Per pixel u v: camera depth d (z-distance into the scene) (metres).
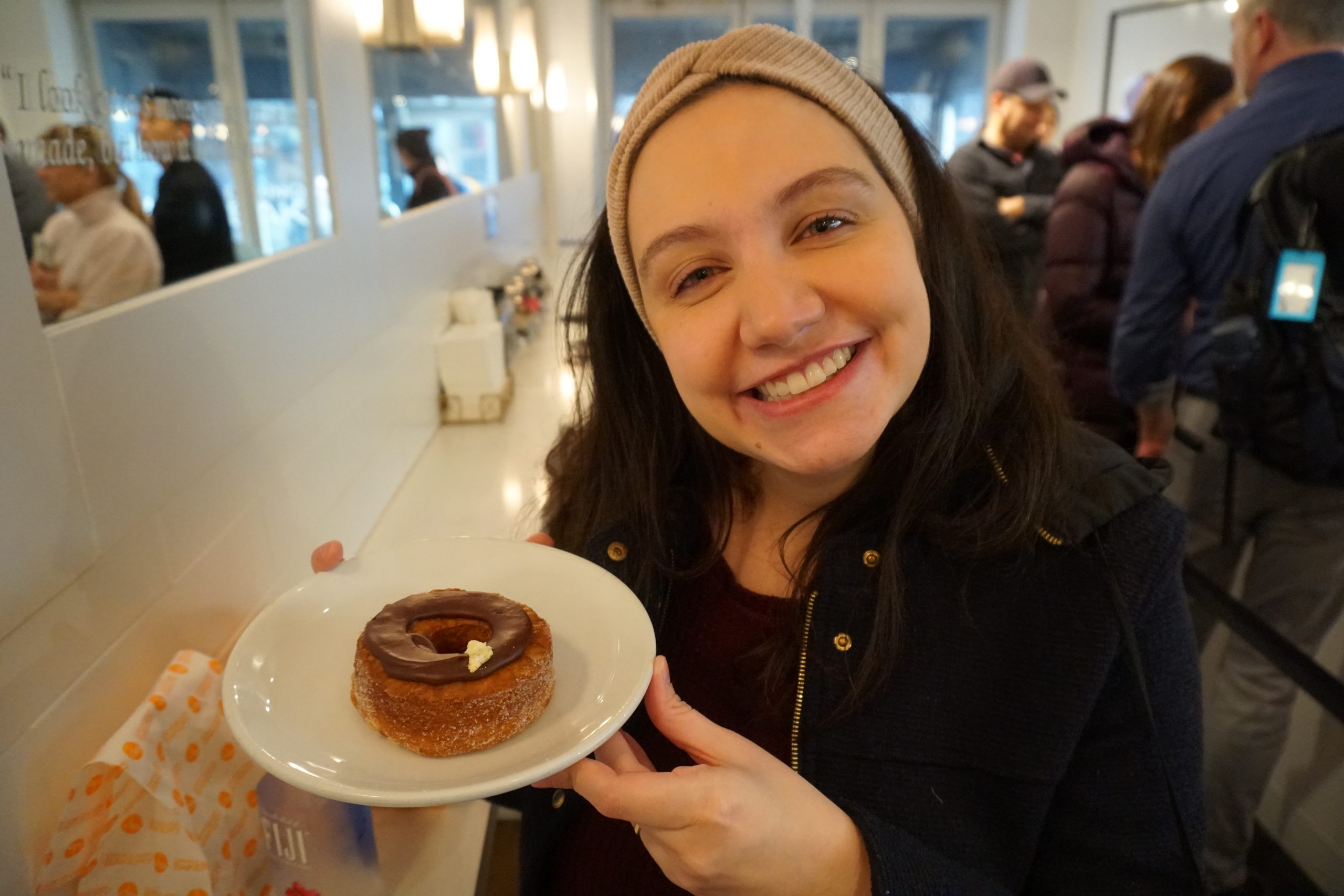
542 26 5.17
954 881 0.58
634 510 0.82
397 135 2.28
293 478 1.17
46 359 0.64
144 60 0.82
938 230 0.71
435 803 0.50
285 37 1.27
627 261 0.70
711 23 6.16
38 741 0.63
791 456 0.62
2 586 0.59
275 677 0.63
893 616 0.69
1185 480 1.63
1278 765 1.63
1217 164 1.44
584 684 0.63
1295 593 1.44
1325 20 1.30
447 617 0.66
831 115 0.60
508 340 2.68
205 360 0.91
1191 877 0.67
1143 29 5.00
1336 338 1.28
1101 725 0.69
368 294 1.59
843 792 0.70
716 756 0.56
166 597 0.81
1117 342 1.72
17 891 0.61
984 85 6.43
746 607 0.77
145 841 0.66
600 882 0.80
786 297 0.57
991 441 0.73
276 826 0.73
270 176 1.17
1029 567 0.69
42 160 0.66
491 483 1.79
